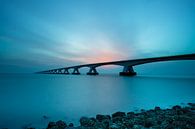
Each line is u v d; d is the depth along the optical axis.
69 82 73.25
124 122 11.27
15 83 65.44
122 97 29.47
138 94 33.72
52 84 60.69
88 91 38.59
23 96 30.81
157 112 14.90
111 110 19.06
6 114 17.06
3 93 34.75
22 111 18.48
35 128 12.25
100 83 68.50
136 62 120.06
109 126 10.52
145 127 10.47
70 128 10.71
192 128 9.57
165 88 47.06
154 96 30.81
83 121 12.52
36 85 55.91
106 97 29.75
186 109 15.59
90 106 21.34
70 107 20.78
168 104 22.91
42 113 17.42
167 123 10.88
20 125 13.02
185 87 51.00
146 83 68.69
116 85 56.94
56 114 16.95
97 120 12.76
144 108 20.22
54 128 10.62
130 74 134.88
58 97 29.55
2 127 12.50
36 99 27.20
